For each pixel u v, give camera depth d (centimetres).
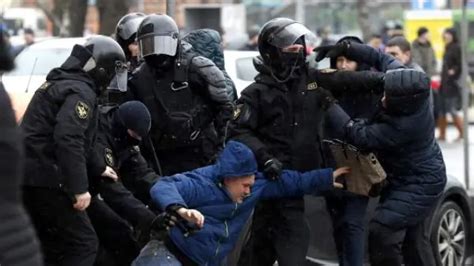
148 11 3634
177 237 1026
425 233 1358
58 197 1093
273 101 1185
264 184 1123
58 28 3975
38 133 1080
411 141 1224
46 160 1082
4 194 610
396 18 7862
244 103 1191
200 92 1235
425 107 1216
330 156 1234
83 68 1088
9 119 616
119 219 1196
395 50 1766
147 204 1198
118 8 2388
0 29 711
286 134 1192
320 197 1383
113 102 1230
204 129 1241
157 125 1223
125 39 1315
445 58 3441
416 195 1252
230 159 1029
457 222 1522
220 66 1448
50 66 2003
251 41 3700
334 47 1274
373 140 1197
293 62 1184
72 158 1058
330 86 1204
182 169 1245
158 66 1220
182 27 4459
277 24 1187
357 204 1265
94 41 1098
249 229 1234
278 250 1195
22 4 5094
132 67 1318
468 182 2134
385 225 1259
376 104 1227
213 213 1041
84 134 1079
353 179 1209
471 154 3094
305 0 7312
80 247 1120
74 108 1065
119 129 1162
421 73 1195
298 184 1147
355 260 1272
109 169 1136
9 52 698
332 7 7344
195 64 1227
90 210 1187
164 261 1018
